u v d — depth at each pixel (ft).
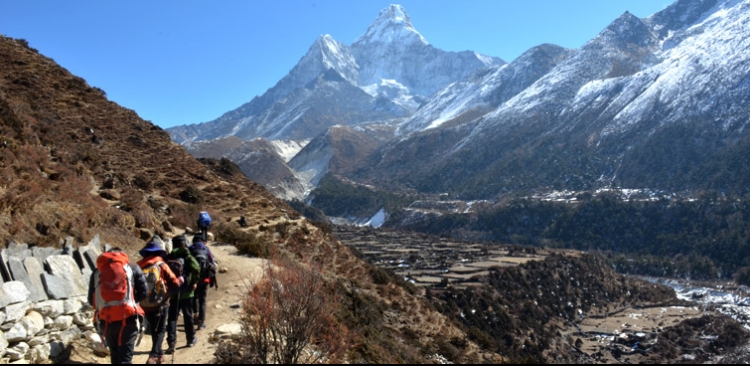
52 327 25.35
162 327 25.13
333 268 87.30
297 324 25.32
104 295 20.95
